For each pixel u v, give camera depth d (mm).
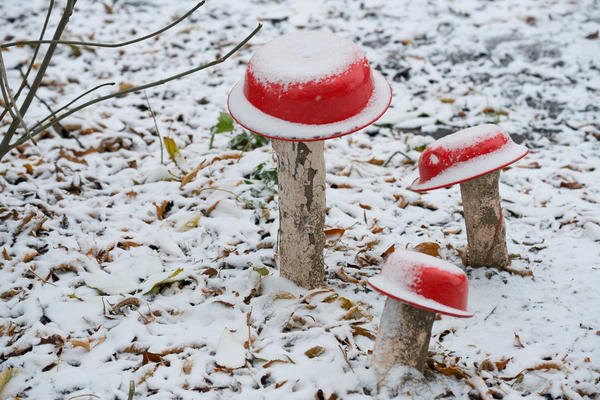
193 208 4176
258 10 6223
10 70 5309
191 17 6105
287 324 3559
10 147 3654
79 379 3363
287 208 3611
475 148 3525
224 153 4512
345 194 4277
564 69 5285
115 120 4770
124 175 4371
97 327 3568
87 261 3832
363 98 3383
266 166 4359
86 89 5086
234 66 5406
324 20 6039
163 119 4824
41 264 3811
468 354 3490
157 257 3879
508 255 3885
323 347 3451
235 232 4027
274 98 3342
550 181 4414
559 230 4094
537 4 6191
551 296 3707
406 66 5387
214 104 4977
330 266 3846
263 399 3295
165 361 3436
